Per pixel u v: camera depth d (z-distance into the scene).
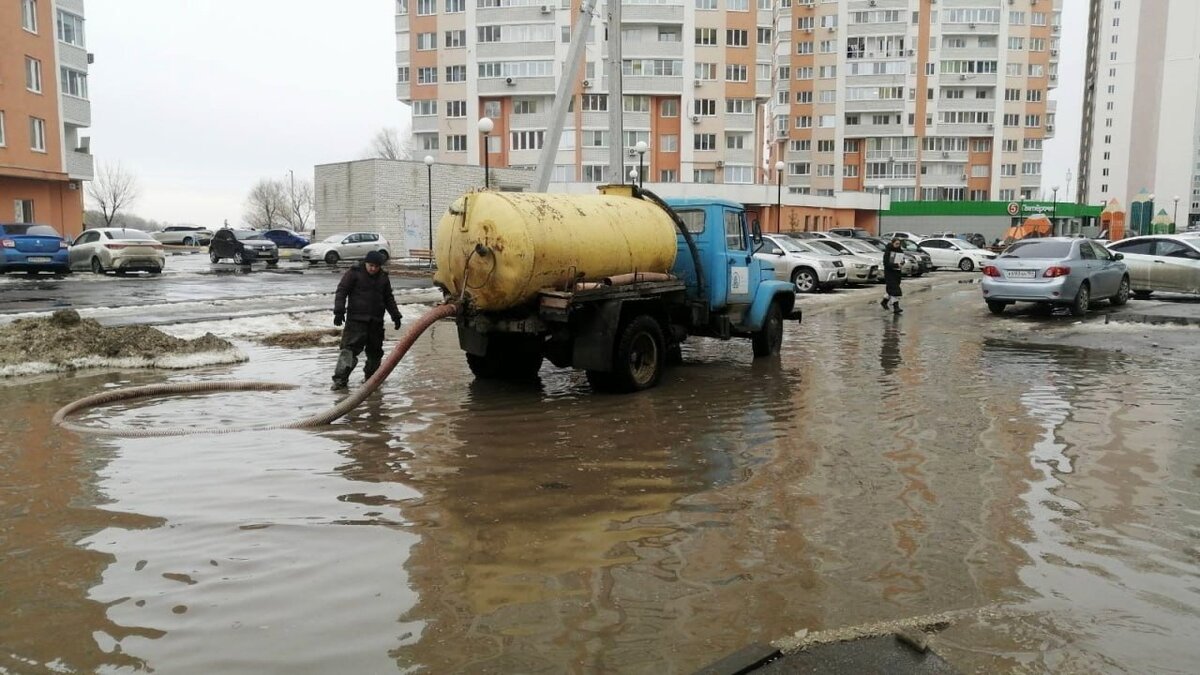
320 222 53.59
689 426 7.95
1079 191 107.38
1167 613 3.99
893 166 88.31
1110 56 94.06
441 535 5.01
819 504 5.60
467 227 9.15
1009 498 5.70
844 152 89.81
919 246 38.53
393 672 3.43
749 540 4.93
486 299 9.12
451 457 6.79
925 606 4.05
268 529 5.09
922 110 87.69
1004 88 88.19
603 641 3.70
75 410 8.46
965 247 38.25
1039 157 90.56
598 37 66.62
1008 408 8.70
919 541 4.91
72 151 44.53
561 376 10.94
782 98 92.19
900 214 80.19
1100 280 18.16
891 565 4.55
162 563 4.56
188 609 4.00
